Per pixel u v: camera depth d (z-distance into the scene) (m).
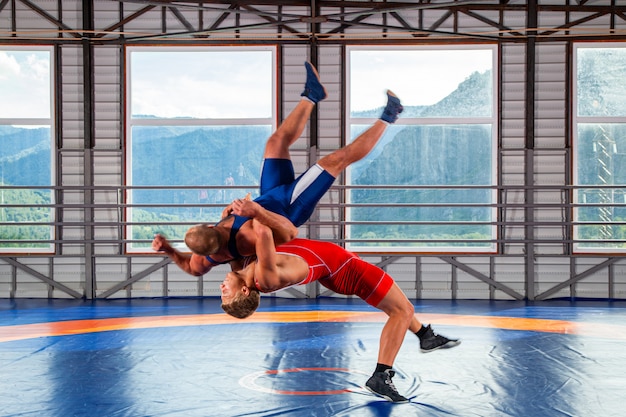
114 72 12.48
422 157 12.67
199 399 5.23
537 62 12.38
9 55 12.62
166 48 12.53
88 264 12.20
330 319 9.39
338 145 12.52
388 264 12.36
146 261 12.39
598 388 5.55
